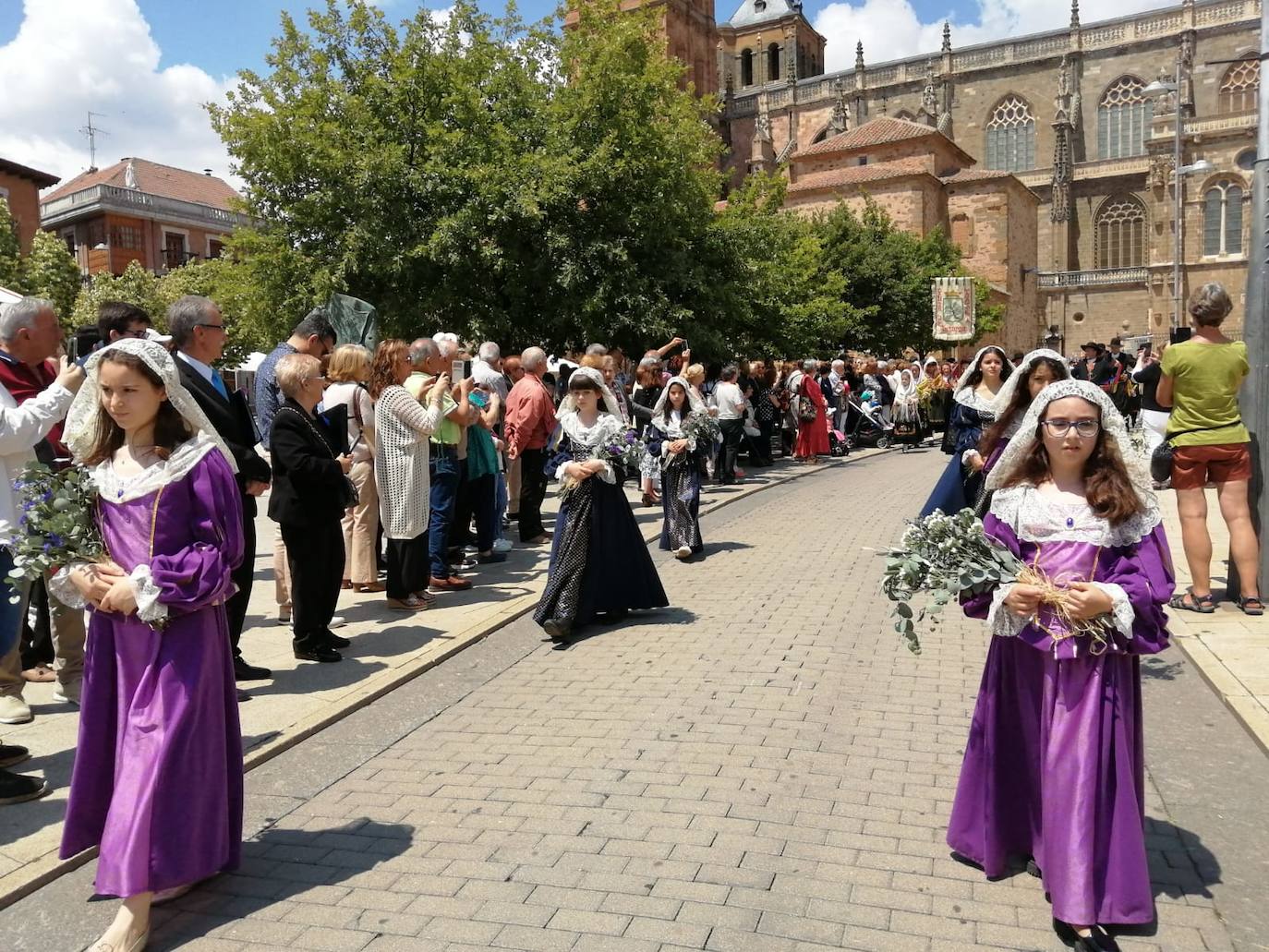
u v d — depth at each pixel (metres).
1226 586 7.95
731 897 3.55
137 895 3.29
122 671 3.49
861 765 4.69
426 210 18.34
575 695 5.83
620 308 18.41
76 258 49.44
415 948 3.29
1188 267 59.00
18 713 5.37
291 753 5.04
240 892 3.71
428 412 7.72
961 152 57.03
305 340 7.75
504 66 19.80
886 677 6.02
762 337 22.66
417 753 5.03
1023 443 3.46
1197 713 5.32
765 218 24.27
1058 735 3.26
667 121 20.00
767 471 18.53
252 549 6.02
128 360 3.41
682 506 9.93
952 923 3.36
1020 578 3.29
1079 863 3.14
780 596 8.25
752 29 79.00
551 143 18.61
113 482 3.50
